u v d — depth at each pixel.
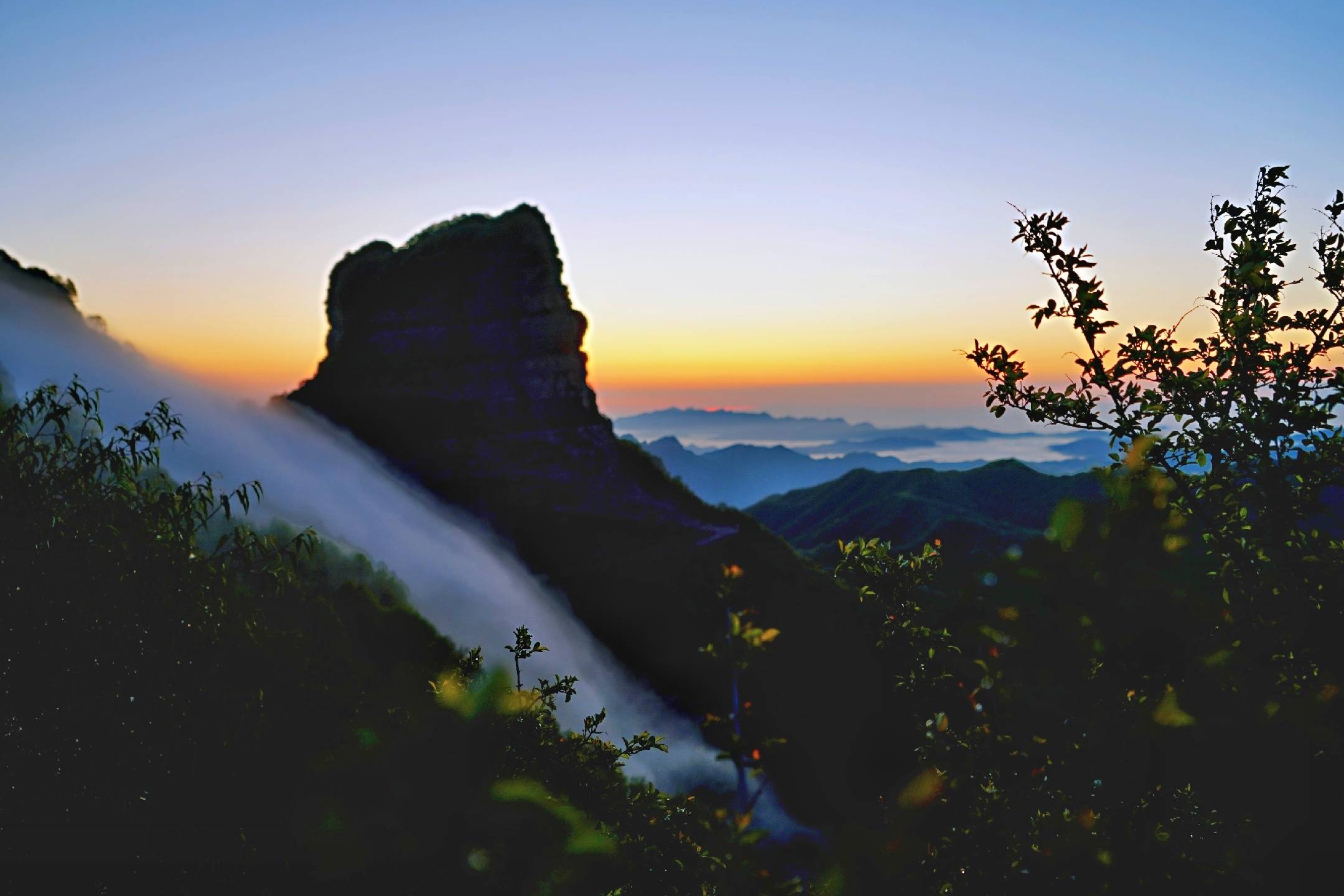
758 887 4.11
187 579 7.89
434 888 4.19
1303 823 4.42
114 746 6.68
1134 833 4.73
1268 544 5.25
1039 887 4.78
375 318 72.62
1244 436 5.47
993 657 5.13
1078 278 5.89
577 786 5.93
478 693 4.65
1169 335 5.83
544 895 4.18
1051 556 4.98
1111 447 5.81
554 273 76.75
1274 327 5.71
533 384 73.00
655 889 5.18
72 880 5.72
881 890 4.70
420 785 4.36
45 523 7.35
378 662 11.41
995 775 5.09
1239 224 6.14
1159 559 4.86
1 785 6.30
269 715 7.20
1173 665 4.75
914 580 6.37
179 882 5.61
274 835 5.66
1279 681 4.71
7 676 6.75
